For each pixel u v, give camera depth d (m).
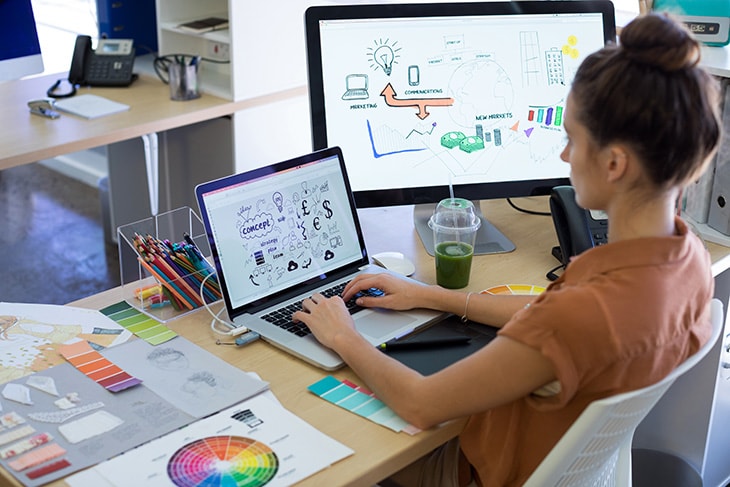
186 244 1.63
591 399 1.16
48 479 1.14
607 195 1.13
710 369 2.03
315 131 1.83
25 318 1.54
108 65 3.01
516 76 1.88
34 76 3.09
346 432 1.26
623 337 1.08
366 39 1.82
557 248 1.82
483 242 1.87
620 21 2.78
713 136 1.09
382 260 1.76
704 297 1.19
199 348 1.47
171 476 1.15
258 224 1.59
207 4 3.12
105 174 4.27
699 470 2.14
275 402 1.32
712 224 1.95
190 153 3.15
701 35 2.12
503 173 1.90
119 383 1.35
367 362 1.34
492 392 1.16
